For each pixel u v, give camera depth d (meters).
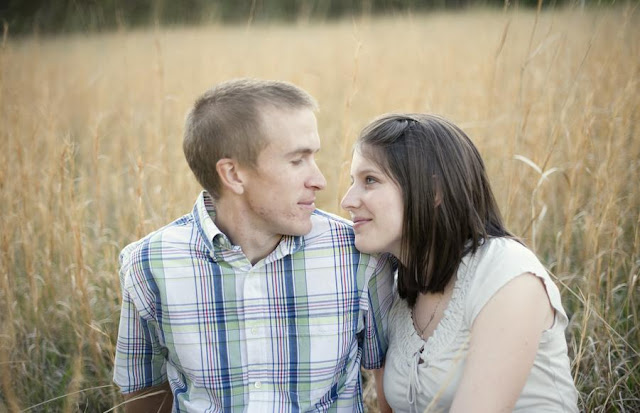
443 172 1.52
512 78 3.88
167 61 4.95
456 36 5.56
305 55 5.75
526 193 3.00
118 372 1.73
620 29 3.29
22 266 2.94
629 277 2.37
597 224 2.56
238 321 1.60
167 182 3.06
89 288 2.57
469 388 1.42
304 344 1.61
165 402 1.89
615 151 2.78
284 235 1.62
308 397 1.61
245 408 1.59
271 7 7.26
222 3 6.51
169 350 1.63
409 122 1.59
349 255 1.64
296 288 1.61
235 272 1.59
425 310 1.65
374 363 1.79
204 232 1.59
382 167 1.54
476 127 3.33
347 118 2.71
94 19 5.30
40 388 2.28
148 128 3.64
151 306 1.62
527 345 1.43
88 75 5.00
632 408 2.08
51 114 3.31
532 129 3.44
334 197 3.48
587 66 3.62
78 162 3.98
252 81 1.58
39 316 2.57
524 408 1.54
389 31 6.55
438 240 1.54
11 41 4.46
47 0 5.27
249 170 1.52
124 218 3.10
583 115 2.88
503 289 1.44
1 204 2.84
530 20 4.61
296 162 1.53
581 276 2.60
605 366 2.20
